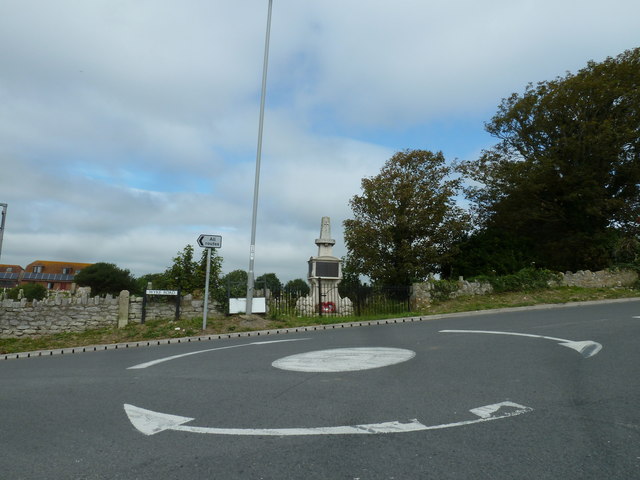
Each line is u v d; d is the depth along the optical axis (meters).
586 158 28.59
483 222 33.59
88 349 14.03
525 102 30.77
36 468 3.80
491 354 8.37
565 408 5.03
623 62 28.27
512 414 4.87
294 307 20.25
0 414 5.64
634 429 4.32
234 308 17.92
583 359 7.58
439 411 5.06
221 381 7.11
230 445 4.20
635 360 7.36
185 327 16.36
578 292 21.67
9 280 109.19
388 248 30.00
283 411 5.29
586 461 3.62
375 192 29.97
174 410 5.49
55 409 5.80
